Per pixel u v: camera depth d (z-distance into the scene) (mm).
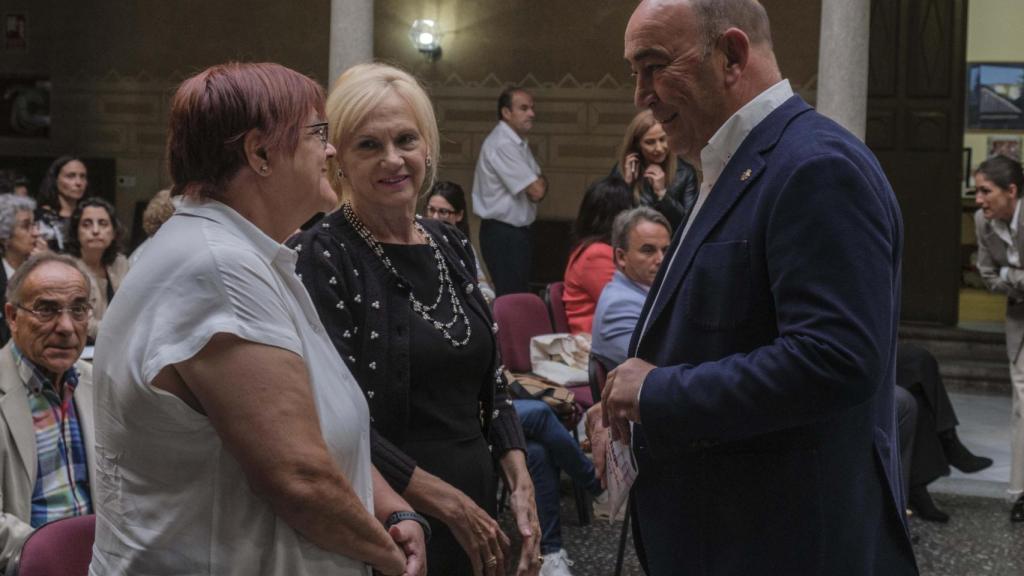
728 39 2312
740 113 2314
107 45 11828
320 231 2664
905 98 10711
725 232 2283
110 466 1866
